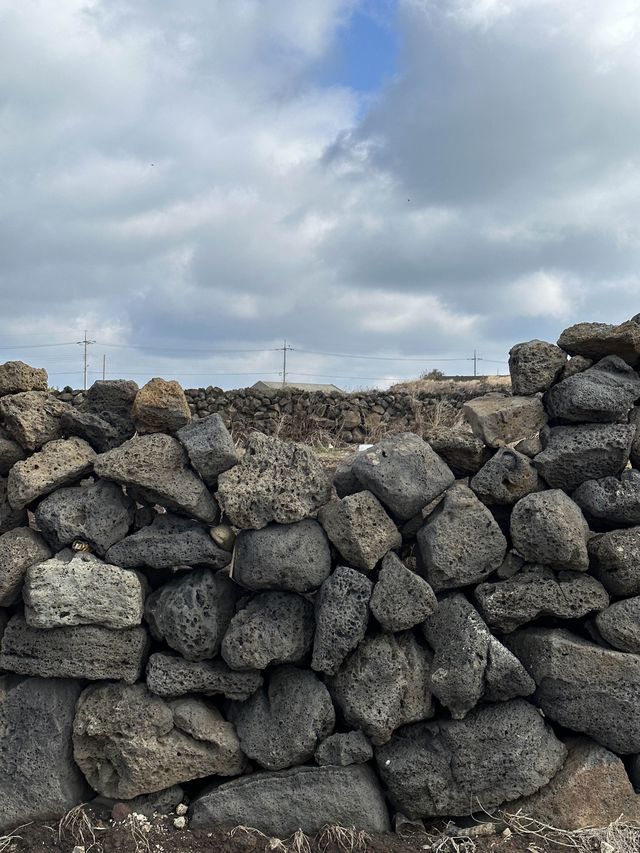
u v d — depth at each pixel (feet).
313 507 7.33
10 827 7.13
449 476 7.48
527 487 7.48
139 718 7.13
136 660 7.28
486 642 7.14
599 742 7.29
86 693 7.38
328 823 7.05
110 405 7.91
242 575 7.32
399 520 7.62
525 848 6.81
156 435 7.52
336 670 7.22
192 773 7.24
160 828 7.07
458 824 7.26
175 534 7.35
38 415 7.64
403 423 28.12
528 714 7.25
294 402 29.12
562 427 7.76
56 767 7.18
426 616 7.13
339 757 7.13
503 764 7.09
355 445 26.20
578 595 7.25
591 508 7.49
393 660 7.24
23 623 7.35
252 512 7.18
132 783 7.13
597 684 7.14
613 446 7.41
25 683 7.40
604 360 7.99
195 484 7.45
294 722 7.16
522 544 7.23
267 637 7.15
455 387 35.37
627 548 7.22
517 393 8.15
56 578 7.11
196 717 7.25
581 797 7.11
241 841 6.89
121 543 7.33
